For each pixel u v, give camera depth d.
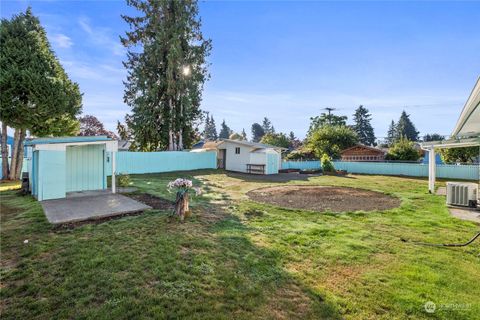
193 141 29.16
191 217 6.44
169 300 2.90
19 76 13.59
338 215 7.01
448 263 3.94
